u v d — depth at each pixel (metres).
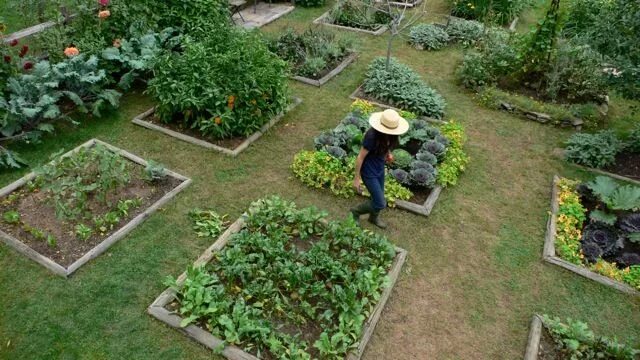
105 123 7.49
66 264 5.06
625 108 8.99
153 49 8.26
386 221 6.05
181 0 8.94
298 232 5.64
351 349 4.44
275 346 4.30
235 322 4.48
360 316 4.64
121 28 8.38
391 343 4.63
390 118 5.07
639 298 5.22
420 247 5.73
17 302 4.70
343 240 5.45
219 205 6.07
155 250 5.37
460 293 5.21
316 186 6.45
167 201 6.03
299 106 8.34
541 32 9.04
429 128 7.46
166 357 4.32
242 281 4.89
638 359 4.62
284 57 9.67
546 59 9.27
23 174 6.31
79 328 4.52
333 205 6.23
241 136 7.36
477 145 7.71
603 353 4.57
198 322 4.59
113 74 8.38
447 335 4.77
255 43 7.88
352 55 10.19
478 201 6.52
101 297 4.81
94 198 5.91
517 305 5.13
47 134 7.05
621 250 5.85
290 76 9.11
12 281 4.88
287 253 5.19
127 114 7.77
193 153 6.96
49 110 6.80
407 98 8.34
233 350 4.34
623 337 4.88
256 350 4.38
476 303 5.11
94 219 5.50
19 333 4.44
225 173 6.63
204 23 8.95
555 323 4.80
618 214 6.29
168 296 4.78
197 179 6.46
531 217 6.32
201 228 5.68
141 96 8.28
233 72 7.30
